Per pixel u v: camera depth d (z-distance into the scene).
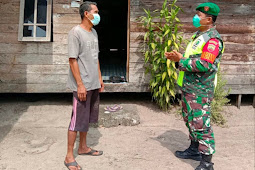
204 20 3.04
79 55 3.09
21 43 5.08
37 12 5.09
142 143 3.98
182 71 3.22
